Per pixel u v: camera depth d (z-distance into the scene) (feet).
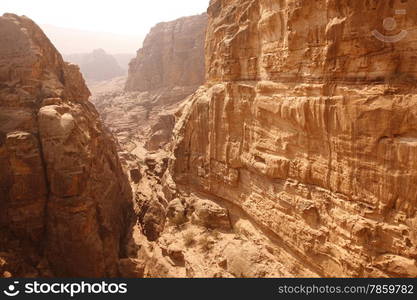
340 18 33.86
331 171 36.58
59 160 53.67
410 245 29.81
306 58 38.65
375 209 32.17
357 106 32.71
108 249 57.52
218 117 55.88
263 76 47.34
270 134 45.52
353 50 33.17
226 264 46.80
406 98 29.86
